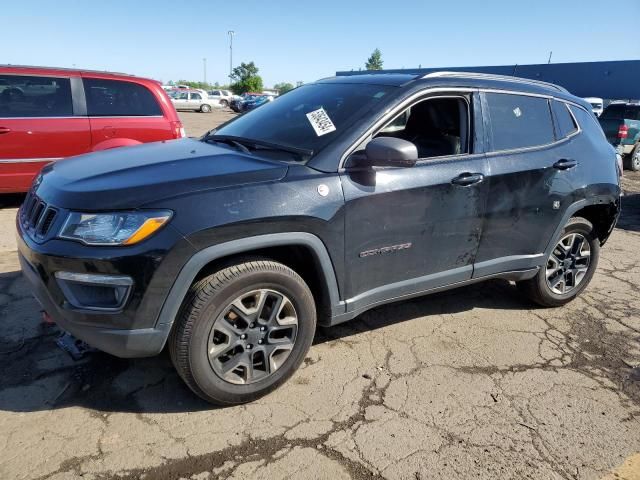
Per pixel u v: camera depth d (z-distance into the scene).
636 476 2.31
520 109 3.51
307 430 2.48
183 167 2.56
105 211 2.23
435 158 3.06
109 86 6.25
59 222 2.29
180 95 35.44
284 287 2.58
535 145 3.53
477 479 2.24
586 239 4.03
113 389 2.70
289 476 2.18
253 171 2.51
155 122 6.51
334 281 2.75
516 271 3.61
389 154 2.55
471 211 3.17
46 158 5.89
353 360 3.12
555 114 3.73
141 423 2.46
